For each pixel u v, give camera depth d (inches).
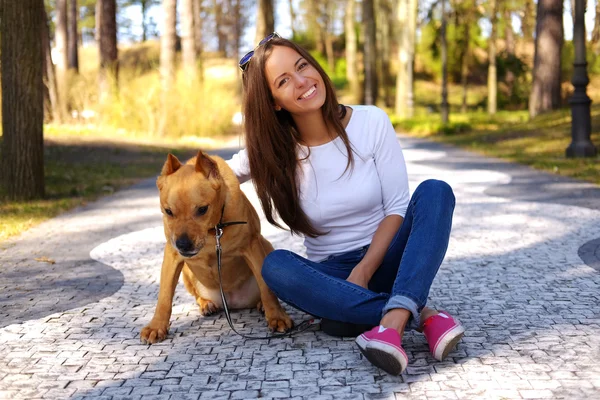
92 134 668.7
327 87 116.8
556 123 635.5
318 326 125.5
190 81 792.3
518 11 1598.2
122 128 743.1
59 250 208.8
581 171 360.5
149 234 234.5
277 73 112.9
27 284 166.2
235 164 129.5
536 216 241.0
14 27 301.6
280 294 115.0
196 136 765.3
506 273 162.7
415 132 895.7
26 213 276.4
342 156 118.4
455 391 92.8
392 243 116.2
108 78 789.2
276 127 117.0
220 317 136.3
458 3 1330.0
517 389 92.6
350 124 119.3
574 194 289.6
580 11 415.5
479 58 1808.6
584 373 97.6
